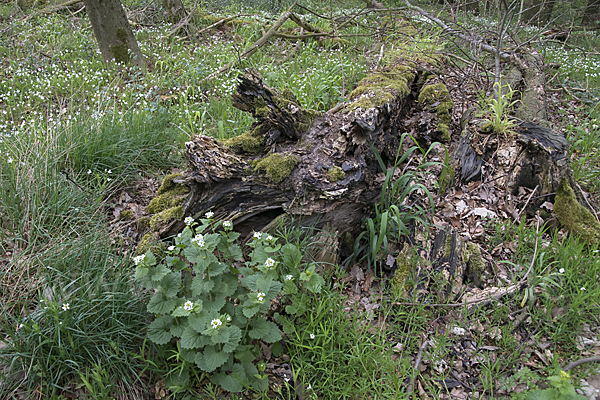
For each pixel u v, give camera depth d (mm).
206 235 2447
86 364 2424
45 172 3408
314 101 5566
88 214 3396
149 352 2508
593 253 3402
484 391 2475
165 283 2396
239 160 3205
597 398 2426
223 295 2488
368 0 10820
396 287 3111
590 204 3910
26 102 5508
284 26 9172
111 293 2555
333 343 2629
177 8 9242
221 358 2291
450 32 6422
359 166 3184
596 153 4699
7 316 2527
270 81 6074
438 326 2943
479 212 3893
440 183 4137
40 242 3025
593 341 2777
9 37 7609
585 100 6199
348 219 3395
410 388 2539
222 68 6625
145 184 4113
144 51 7605
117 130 4312
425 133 4891
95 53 7270
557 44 9281
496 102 4359
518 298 3029
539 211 3906
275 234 3248
